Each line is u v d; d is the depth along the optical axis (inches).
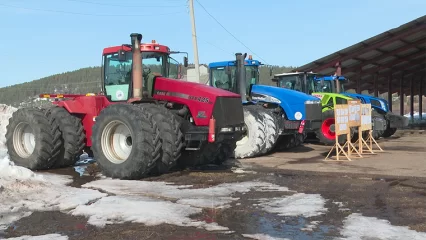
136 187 241.1
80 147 323.6
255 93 442.6
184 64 345.4
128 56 313.0
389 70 1089.4
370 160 354.3
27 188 219.3
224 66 453.1
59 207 194.2
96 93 343.0
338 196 214.1
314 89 556.4
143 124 261.3
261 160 363.9
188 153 312.8
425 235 151.3
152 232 159.9
